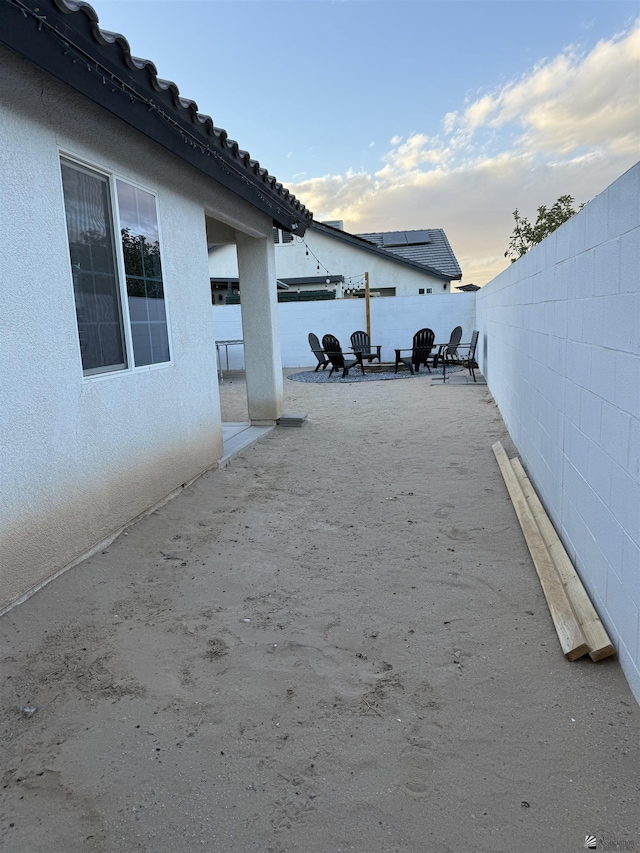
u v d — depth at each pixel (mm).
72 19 2699
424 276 20547
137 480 3932
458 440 6441
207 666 2361
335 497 4609
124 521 3756
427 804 1646
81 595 2912
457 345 13188
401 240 23375
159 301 4332
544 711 2029
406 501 4445
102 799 1685
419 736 1928
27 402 2801
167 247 4441
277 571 3279
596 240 2586
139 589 3057
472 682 2217
